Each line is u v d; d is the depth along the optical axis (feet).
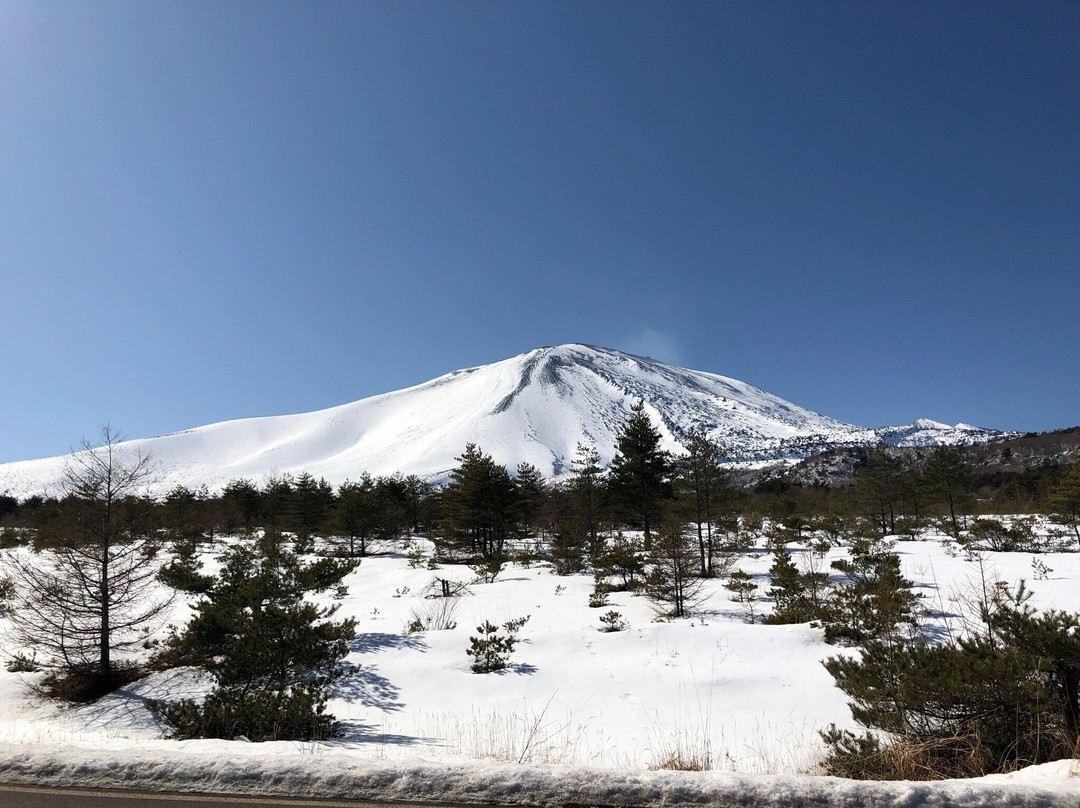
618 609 57.52
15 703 44.21
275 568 47.52
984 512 137.90
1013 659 17.65
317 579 46.52
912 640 36.68
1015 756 17.21
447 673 39.86
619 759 24.09
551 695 35.76
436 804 11.69
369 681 39.11
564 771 12.39
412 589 78.64
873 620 38.01
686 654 40.40
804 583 53.52
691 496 81.76
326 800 11.90
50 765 13.35
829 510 132.16
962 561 69.26
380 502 140.46
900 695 19.21
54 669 48.65
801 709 31.12
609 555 73.72
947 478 118.52
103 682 45.98
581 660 41.09
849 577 61.16
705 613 53.47
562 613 56.75
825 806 11.06
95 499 49.55
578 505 121.29
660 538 58.49
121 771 13.10
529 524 139.74
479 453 122.83
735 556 86.58
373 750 21.86
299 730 26.68
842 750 19.06
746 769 21.91
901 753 17.46
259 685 34.12
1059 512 101.76
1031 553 75.82
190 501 174.60
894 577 45.06
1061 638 17.69
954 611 43.96
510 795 11.81
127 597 52.95
